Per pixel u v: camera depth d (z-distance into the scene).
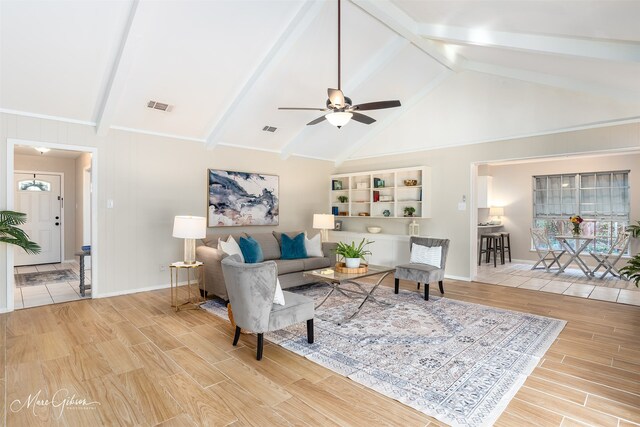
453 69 5.39
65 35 3.32
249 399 2.20
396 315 3.87
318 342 3.11
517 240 8.10
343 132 6.73
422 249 4.96
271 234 5.66
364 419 2.00
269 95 5.00
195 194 5.52
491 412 2.05
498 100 5.35
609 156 6.87
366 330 3.41
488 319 3.73
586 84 4.55
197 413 2.05
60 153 7.05
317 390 2.30
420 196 6.37
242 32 3.86
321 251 5.62
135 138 4.91
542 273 6.47
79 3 3.07
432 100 6.09
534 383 2.38
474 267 5.85
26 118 4.10
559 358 2.77
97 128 4.54
